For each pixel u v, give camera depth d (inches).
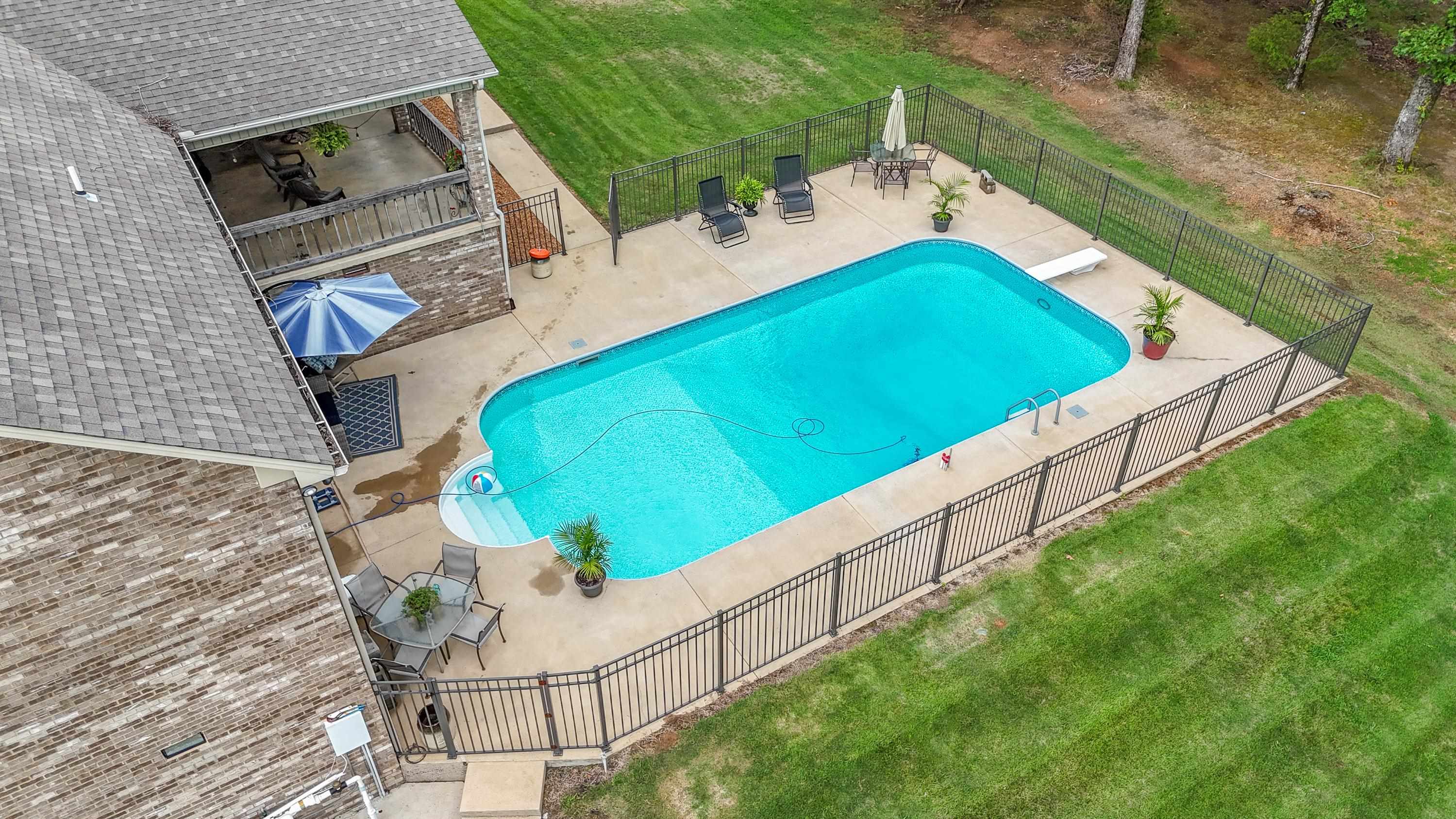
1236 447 689.0
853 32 1230.3
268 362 431.8
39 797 404.5
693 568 602.2
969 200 945.5
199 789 445.4
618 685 500.1
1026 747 512.1
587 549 564.7
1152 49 1141.1
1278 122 1051.9
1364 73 1128.8
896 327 815.7
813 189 963.3
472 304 780.6
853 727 519.8
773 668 547.2
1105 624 571.5
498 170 976.3
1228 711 529.0
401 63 679.1
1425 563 610.2
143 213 509.4
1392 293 829.8
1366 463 676.7
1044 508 641.6
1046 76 1141.1
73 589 364.5
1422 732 522.0
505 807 478.0
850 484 673.0
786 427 717.9
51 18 646.5
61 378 348.5
